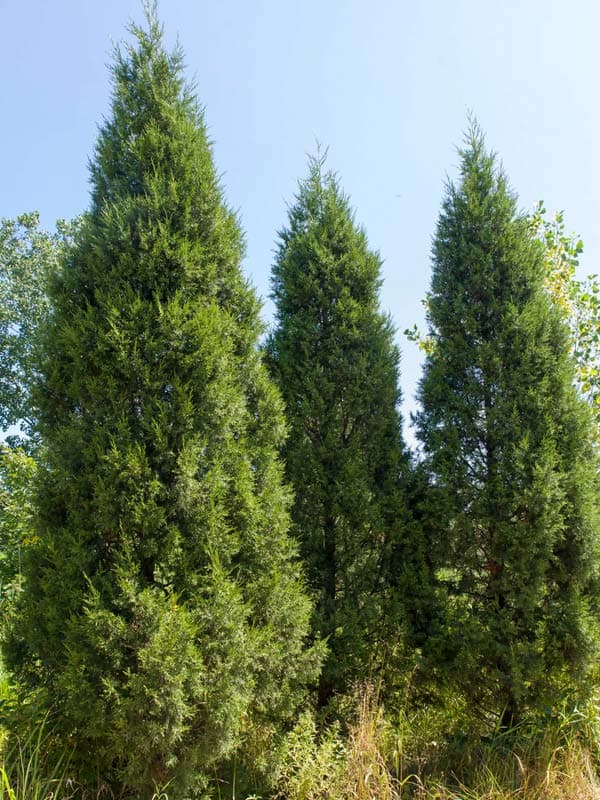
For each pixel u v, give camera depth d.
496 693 5.17
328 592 5.41
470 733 5.12
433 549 5.59
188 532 3.80
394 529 5.53
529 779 4.49
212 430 4.05
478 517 5.39
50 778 3.53
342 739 4.67
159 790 3.38
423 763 4.82
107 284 4.09
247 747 4.30
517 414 5.33
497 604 5.27
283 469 4.97
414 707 5.46
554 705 4.93
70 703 3.35
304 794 3.99
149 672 3.30
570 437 5.34
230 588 3.69
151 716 3.32
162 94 4.80
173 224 4.35
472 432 5.59
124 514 3.66
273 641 4.09
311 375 5.69
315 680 4.83
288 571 4.47
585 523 5.10
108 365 3.90
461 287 5.88
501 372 5.46
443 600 5.33
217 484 3.90
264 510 4.26
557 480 5.07
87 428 3.90
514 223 6.00
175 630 3.38
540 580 5.08
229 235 4.70
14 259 19.88
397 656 5.43
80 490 3.78
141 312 3.97
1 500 7.42
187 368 4.02
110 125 4.78
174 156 4.56
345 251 6.22
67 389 3.99
